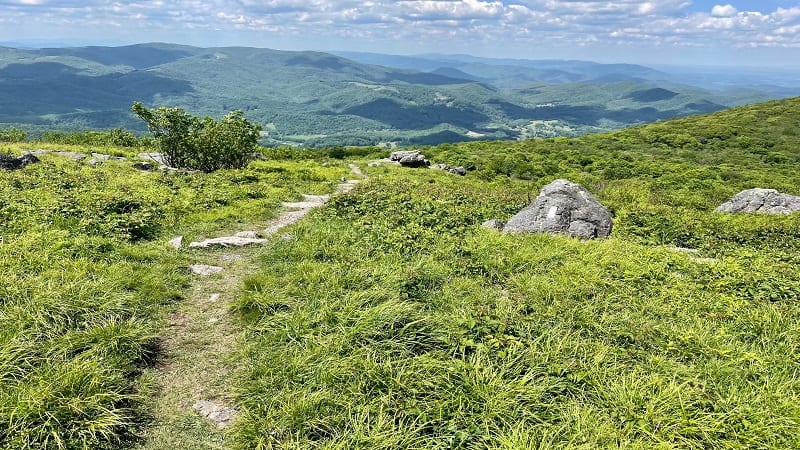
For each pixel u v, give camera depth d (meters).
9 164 21.03
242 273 10.50
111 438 5.27
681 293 9.30
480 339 7.04
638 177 45.81
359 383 5.87
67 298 7.32
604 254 11.31
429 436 5.20
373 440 4.93
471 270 10.27
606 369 6.27
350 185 28.50
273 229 14.88
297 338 7.14
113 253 10.27
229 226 14.87
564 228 14.12
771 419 5.38
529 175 47.34
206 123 29.47
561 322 7.69
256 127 29.98
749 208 22.30
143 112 27.83
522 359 6.48
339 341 6.73
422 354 6.64
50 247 9.60
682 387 5.92
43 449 4.75
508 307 8.12
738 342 7.25
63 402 5.17
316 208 16.75
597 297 8.75
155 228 13.16
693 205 24.34
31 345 6.11
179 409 5.90
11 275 7.87
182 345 7.34
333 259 10.84
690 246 14.05
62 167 22.52
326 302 8.07
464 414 5.41
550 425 5.29
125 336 6.75
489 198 19.89
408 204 16.73
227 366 6.83
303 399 5.59
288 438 5.18
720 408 5.62
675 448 4.96
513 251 11.31
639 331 7.41
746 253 12.44
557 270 10.11
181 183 20.70
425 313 7.80
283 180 25.84
